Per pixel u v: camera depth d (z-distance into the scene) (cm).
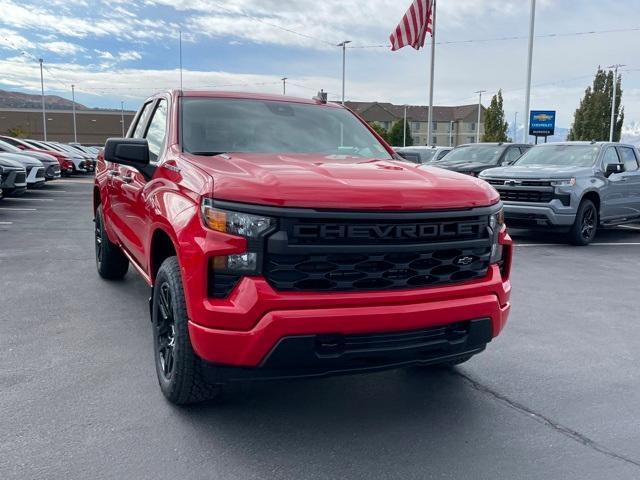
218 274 289
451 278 320
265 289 281
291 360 284
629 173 1132
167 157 388
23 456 289
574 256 923
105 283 642
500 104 7106
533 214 1000
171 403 351
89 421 327
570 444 316
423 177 337
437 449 308
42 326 491
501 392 383
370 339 296
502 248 352
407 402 365
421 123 10300
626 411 358
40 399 353
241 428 325
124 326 495
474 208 322
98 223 648
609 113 6712
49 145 2845
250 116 442
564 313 577
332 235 286
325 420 338
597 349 470
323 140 443
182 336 316
